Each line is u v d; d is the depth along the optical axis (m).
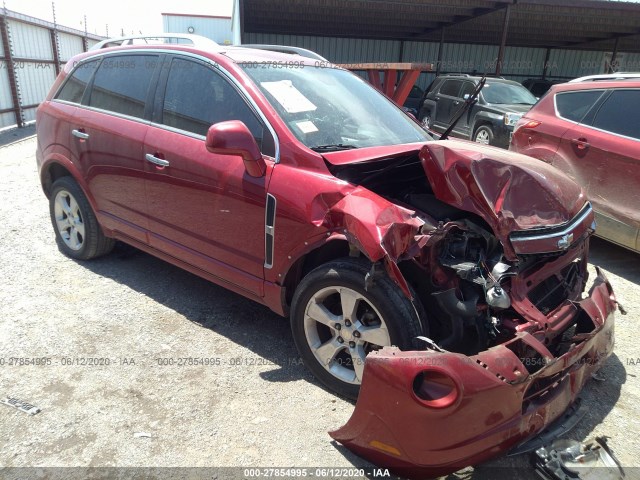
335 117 3.21
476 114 10.28
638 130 4.58
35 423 2.50
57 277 4.10
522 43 21.75
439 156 2.60
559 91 5.55
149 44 3.77
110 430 2.47
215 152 2.68
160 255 3.68
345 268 2.52
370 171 2.90
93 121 3.85
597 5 14.44
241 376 2.92
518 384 2.05
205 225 3.19
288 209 2.71
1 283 3.95
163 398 2.71
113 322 3.45
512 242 2.41
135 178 3.55
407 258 2.31
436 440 2.01
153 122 3.49
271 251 2.84
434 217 2.68
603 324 2.56
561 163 5.21
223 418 2.58
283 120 2.94
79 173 4.00
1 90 12.68
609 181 4.71
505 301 2.29
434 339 2.56
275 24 17.47
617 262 5.03
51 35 15.66
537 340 2.25
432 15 15.84
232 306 3.73
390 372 2.06
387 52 20.83
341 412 2.64
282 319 3.59
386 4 14.24
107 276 4.16
